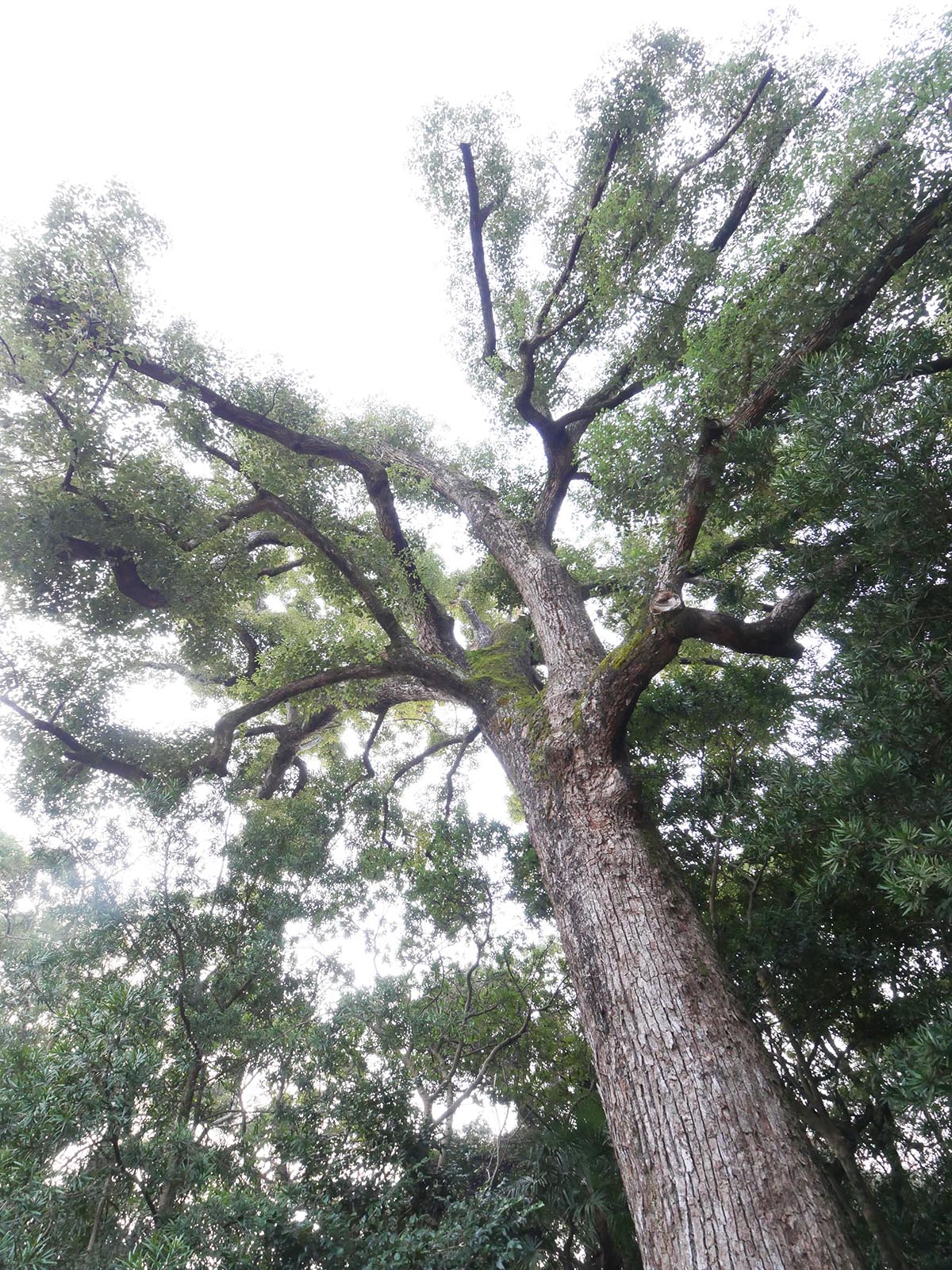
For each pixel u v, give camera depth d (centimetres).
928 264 460
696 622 442
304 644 739
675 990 351
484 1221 384
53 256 698
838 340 455
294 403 851
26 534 651
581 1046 664
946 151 414
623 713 468
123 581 735
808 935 505
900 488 324
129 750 755
